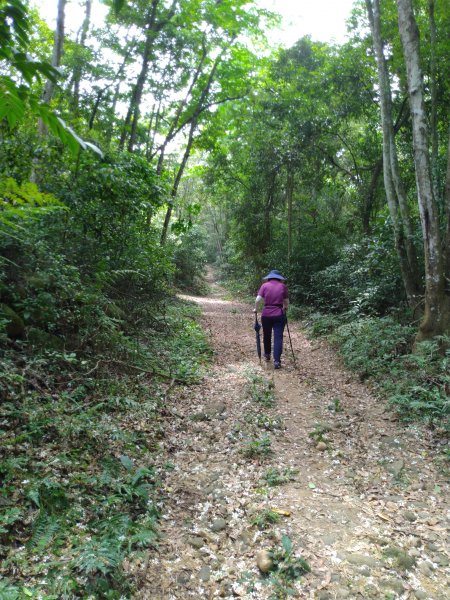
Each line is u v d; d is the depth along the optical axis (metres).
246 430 4.54
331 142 15.20
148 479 3.44
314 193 18.75
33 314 4.98
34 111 1.27
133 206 6.95
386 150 7.79
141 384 5.25
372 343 7.08
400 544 2.83
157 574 2.50
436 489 3.49
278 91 15.41
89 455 3.54
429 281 6.14
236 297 22.48
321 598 2.36
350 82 12.93
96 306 5.60
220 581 2.48
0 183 2.00
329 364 7.39
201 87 15.67
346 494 3.44
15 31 1.29
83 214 6.43
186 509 3.16
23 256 5.12
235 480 3.58
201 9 12.03
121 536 2.66
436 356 5.75
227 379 6.32
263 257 19.06
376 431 4.61
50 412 3.80
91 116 11.34
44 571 2.33
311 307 13.84
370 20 8.20
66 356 4.60
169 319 9.20
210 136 17.34
